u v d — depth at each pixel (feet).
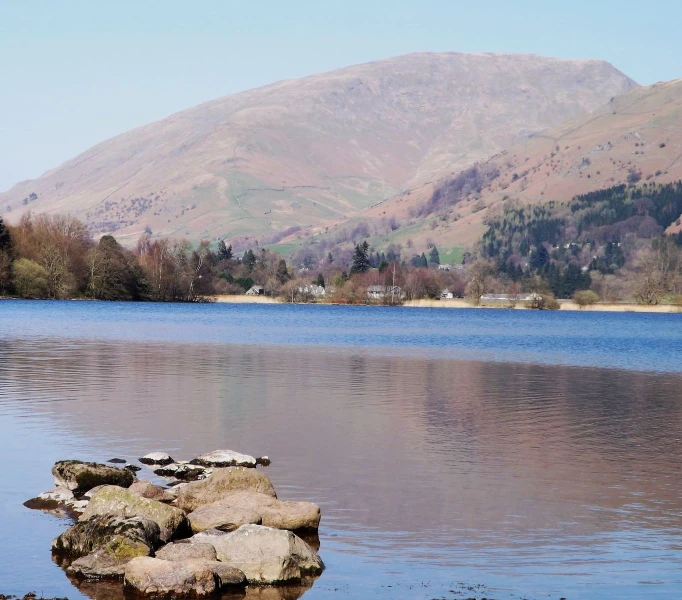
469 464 103.24
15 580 64.95
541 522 79.56
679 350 313.53
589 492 90.68
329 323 476.95
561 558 70.23
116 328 362.94
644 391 181.37
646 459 107.45
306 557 67.92
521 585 64.69
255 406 145.07
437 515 81.41
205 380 180.86
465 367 230.27
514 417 139.95
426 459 105.50
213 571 63.98
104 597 62.08
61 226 647.97
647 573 67.10
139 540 68.28
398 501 85.92
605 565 68.80
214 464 99.35
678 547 73.10
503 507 84.38
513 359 262.88
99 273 629.51
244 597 62.69
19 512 80.28
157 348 265.75
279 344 301.63
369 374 203.62
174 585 62.69
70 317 443.73
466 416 139.74
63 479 86.94
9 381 171.53
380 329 424.46
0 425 121.60
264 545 67.67
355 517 80.43
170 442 112.98
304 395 161.17
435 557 70.33
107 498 73.67
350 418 135.03
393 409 145.69
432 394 167.53
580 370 230.27
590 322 583.99
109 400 147.23
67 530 71.67
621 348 323.57
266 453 107.76
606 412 147.74
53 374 185.57
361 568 68.03
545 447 114.42
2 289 593.42
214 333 353.92
